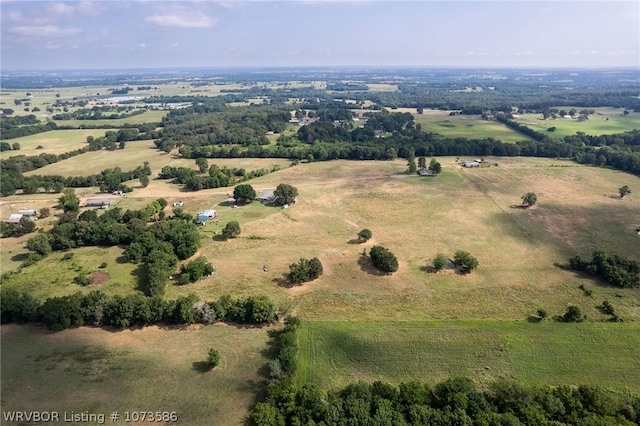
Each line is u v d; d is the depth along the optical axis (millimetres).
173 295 88812
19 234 120375
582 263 96812
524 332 75375
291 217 131625
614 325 76938
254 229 122438
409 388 57469
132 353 70125
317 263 94625
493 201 143875
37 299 82375
